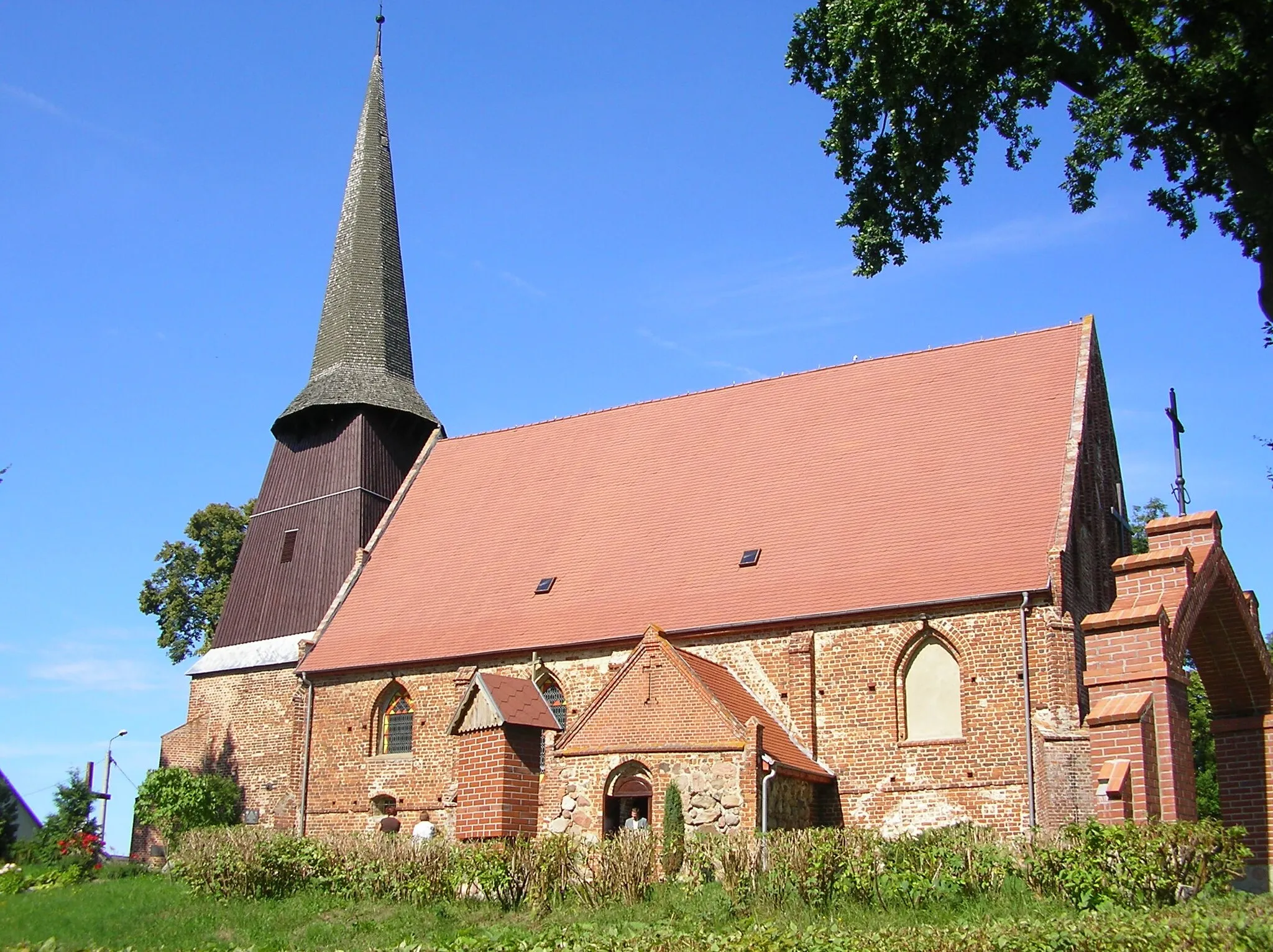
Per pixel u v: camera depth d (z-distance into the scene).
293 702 48.31
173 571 74.31
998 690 34.66
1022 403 40.78
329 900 30.47
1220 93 22.44
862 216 26.33
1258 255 22.88
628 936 20.84
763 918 24.36
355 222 60.25
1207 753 50.16
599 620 41.59
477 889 27.97
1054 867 23.36
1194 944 16.53
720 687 35.53
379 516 53.69
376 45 64.56
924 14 24.02
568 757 34.75
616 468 48.00
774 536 41.16
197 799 48.38
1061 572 34.66
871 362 45.66
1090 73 24.50
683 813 32.72
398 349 58.34
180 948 25.88
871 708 36.41
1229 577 27.88
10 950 25.36
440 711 44.28
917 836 26.78
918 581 36.72
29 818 58.56
